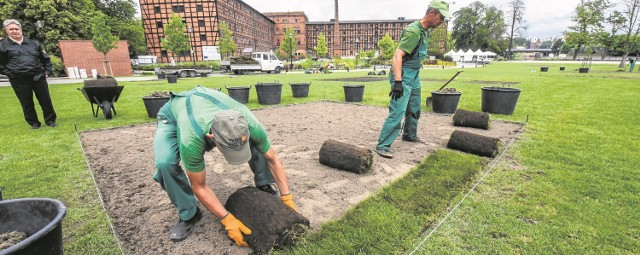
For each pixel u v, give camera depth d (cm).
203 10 4147
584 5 2491
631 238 194
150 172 313
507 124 515
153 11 4116
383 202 238
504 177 286
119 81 1741
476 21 6400
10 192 264
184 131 160
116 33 3581
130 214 228
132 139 446
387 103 770
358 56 4416
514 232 200
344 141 427
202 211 229
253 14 5756
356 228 204
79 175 302
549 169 305
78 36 2712
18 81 483
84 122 566
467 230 202
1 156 364
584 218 215
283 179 210
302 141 426
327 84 1316
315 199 247
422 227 206
